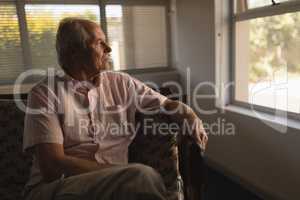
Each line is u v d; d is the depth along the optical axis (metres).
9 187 1.41
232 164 2.39
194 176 1.25
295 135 1.76
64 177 1.01
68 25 1.20
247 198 2.06
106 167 1.04
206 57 2.62
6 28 2.73
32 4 2.77
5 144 1.42
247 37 2.30
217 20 2.43
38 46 2.86
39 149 1.06
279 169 1.91
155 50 3.31
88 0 2.95
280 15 1.94
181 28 3.06
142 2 3.15
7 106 1.45
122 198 0.92
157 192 0.93
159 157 1.27
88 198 0.93
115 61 3.15
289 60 1.90
